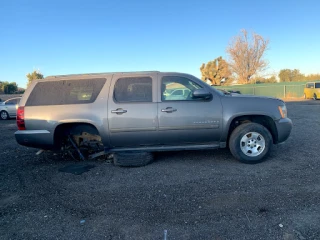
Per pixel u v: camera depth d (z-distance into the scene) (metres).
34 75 41.56
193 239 2.58
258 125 4.80
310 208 3.07
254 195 3.47
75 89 4.94
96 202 3.48
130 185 4.01
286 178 4.02
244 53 41.41
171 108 4.73
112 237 2.66
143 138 4.80
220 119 4.77
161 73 4.95
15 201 3.60
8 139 8.52
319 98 25.33
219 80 46.56
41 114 4.81
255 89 33.78
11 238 2.71
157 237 2.63
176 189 3.78
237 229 2.71
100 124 4.75
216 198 3.43
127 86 4.87
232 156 5.34
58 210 3.29
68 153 5.59
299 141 6.46
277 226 2.73
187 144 4.93
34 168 5.08
